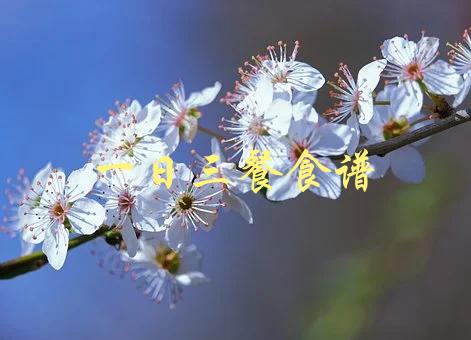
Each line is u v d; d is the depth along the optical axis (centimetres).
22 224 56
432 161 78
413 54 55
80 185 55
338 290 75
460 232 81
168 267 59
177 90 57
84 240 55
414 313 86
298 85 55
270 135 54
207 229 55
